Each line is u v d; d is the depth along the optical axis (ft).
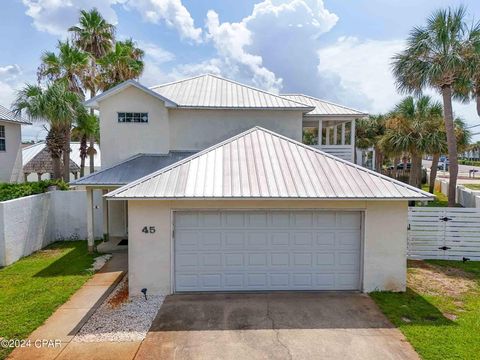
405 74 61.93
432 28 58.44
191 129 58.39
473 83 65.98
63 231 57.57
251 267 34.99
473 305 31.40
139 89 56.59
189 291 34.73
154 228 33.76
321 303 32.04
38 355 23.49
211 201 33.83
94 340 25.50
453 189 63.31
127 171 51.34
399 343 24.89
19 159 82.94
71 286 36.11
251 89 65.62
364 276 34.65
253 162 37.17
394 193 32.68
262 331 26.81
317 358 23.25
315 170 36.09
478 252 45.75
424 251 46.47
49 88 68.74
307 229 34.96
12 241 44.39
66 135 76.59
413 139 85.71
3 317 28.91
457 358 22.74
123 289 35.78
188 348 24.47
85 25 100.53
